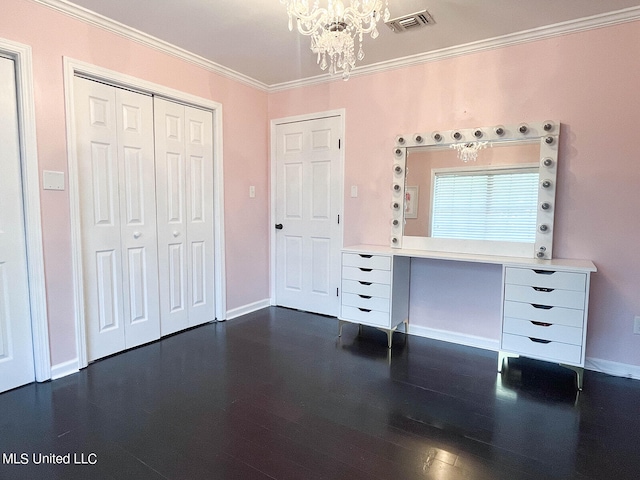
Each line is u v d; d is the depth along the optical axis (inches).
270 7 89.0
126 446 66.5
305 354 108.3
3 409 77.7
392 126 124.1
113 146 102.2
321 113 138.5
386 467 61.6
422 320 124.4
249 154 144.1
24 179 84.0
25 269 86.4
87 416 75.6
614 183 94.1
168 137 116.5
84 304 97.2
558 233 101.3
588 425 73.9
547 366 101.4
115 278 105.0
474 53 109.2
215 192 132.7
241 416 76.2
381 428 72.5
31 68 83.0
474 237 111.3
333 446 67.0
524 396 85.1
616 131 93.1
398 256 115.2
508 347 95.7
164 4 87.7
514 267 93.3
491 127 106.5
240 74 134.8
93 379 91.4
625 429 72.7
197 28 100.0
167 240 118.9
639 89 90.0
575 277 86.6
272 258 156.6
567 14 91.1
